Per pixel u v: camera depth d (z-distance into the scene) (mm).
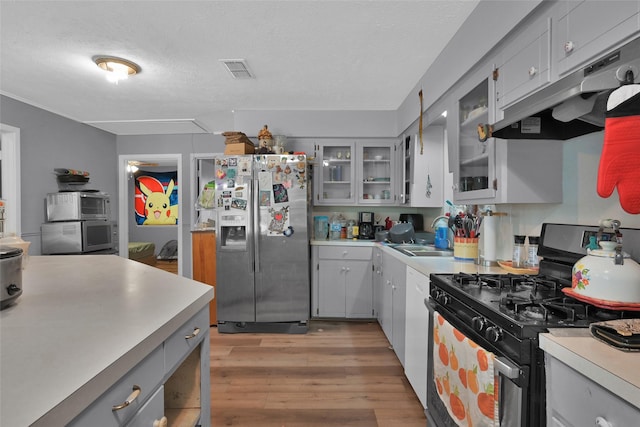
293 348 2879
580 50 1126
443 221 2877
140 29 2092
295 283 3268
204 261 3500
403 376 2379
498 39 1579
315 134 3715
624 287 991
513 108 1290
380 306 3217
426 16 1931
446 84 2248
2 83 2938
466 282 1505
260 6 1854
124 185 4797
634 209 904
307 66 2621
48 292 1196
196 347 1176
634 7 931
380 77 2824
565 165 1583
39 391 535
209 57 2471
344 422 1863
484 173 1854
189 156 4738
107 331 802
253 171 3258
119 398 683
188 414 1146
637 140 876
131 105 3572
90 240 3723
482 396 1054
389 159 3801
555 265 1497
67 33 2129
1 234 1485
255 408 1989
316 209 4113
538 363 933
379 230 3900
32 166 3471
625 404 662
